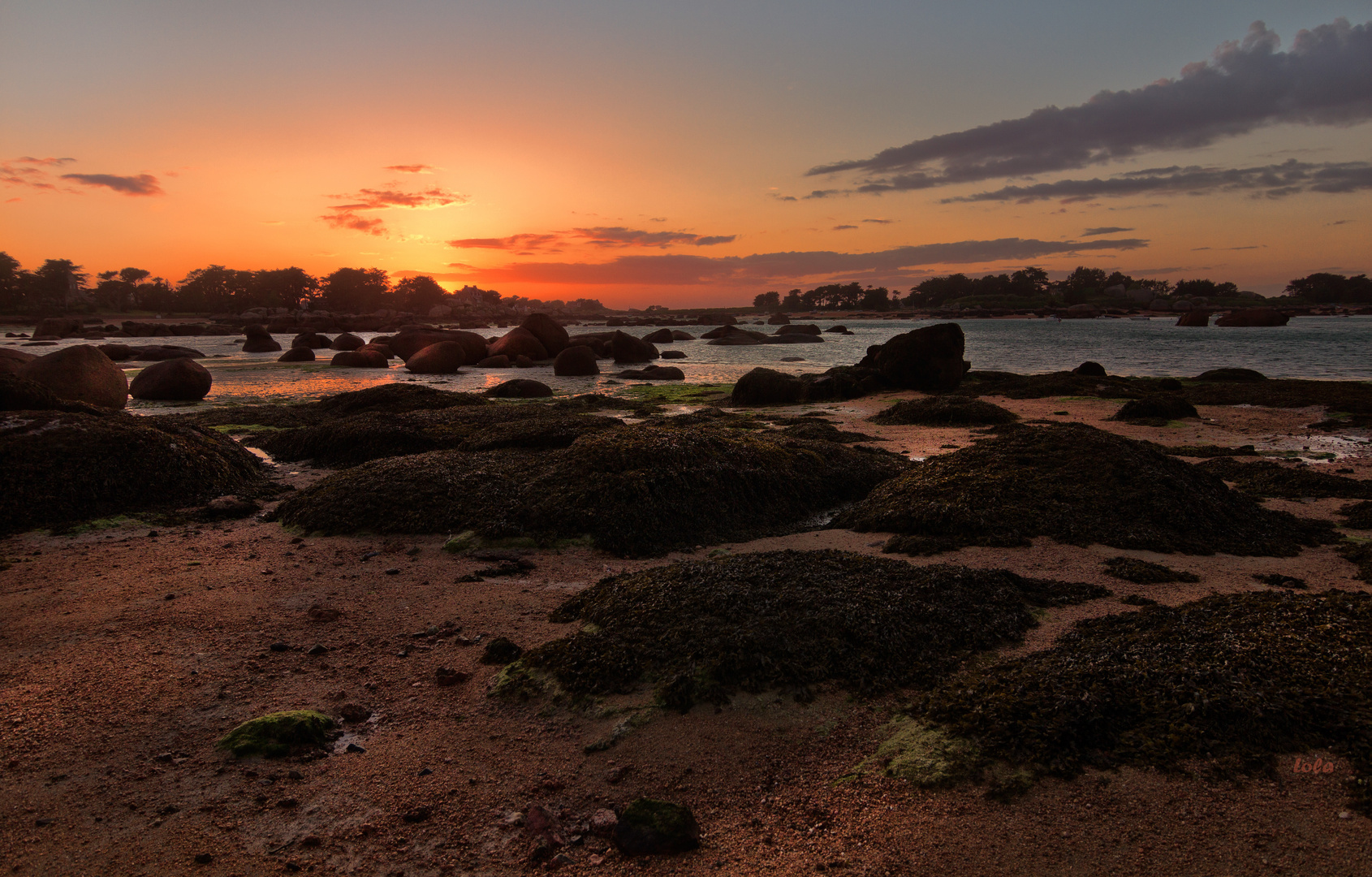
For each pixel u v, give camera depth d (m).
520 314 199.88
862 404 24.31
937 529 9.15
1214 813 3.65
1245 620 5.45
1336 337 69.75
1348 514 10.12
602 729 4.82
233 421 19.97
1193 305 170.88
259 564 8.48
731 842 3.76
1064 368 41.31
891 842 3.65
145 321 140.25
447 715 5.14
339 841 3.84
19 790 4.26
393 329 131.25
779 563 7.02
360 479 10.69
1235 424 19.00
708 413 21.38
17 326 119.12
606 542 9.06
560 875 3.58
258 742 4.66
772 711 4.91
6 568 8.36
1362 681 4.41
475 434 14.12
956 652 5.64
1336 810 3.58
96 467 11.14
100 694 5.39
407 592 7.59
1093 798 3.83
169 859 3.70
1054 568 7.88
